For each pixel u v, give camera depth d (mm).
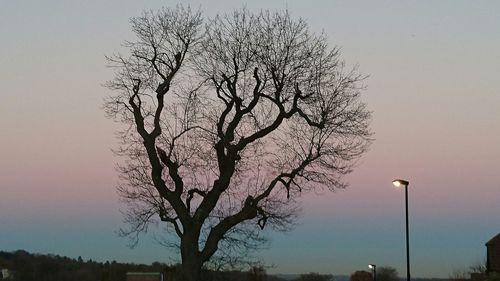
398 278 109000
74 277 81188
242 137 25797
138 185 27641
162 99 26125
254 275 34062
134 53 26375
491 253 50625
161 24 27594
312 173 26531
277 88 25438
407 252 37375
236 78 25781
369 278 108062
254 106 25656
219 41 25953
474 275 61219
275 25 25891
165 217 26719
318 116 25891
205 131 26375
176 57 26266
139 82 26297
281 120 25719
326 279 101688
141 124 26094
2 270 85625
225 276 31484
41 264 88125
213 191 25750
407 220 37438
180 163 26359
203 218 25828
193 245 25703
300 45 25844
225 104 25953
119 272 70875
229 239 28656
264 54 25531
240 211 26219
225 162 25828
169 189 26172
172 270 34156
